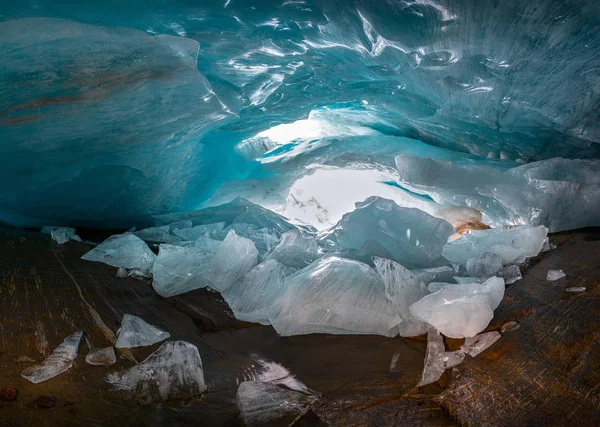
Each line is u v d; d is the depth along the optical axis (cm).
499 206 406
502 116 441
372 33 402
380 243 341
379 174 464
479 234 350
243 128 469
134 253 336
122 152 377
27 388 203
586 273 291
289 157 471
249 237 378
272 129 516
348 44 409
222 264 312
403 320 263
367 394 211
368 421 192
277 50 407
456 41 400
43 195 377
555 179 409
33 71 334
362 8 389
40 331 244
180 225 402
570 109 425
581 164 415
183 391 209
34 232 379
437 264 334
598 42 388
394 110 469
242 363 239
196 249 329
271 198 449
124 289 303
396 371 229
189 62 362
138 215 414
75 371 217
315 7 391
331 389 216
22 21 326
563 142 446
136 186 397
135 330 247
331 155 465
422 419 191
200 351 246
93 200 391
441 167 423
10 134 342
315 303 264
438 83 429
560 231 384
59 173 369
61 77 339
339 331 266
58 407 194
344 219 361
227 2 388
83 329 251
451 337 247
